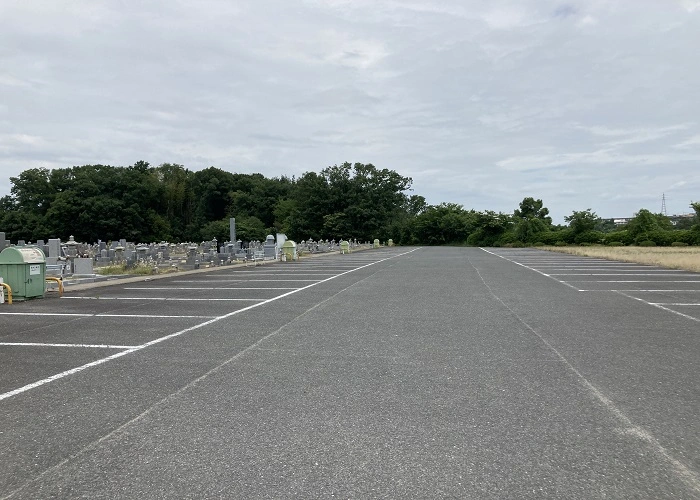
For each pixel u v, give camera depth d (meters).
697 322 9.01
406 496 3.11
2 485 3.28
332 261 31.95
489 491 3.16
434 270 22.69
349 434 4.02
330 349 6.97
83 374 5.77
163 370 5.92
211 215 89.88
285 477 3.34
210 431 4.09
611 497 3.09
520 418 4.34
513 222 71.62
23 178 71.94
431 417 4.38
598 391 5.06
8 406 4.72
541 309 10.63
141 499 3.09
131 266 22.55
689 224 63.31
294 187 92.19
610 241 53.31
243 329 8.51
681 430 4.09
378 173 85.00
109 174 73.12
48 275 17.19
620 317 9.56
